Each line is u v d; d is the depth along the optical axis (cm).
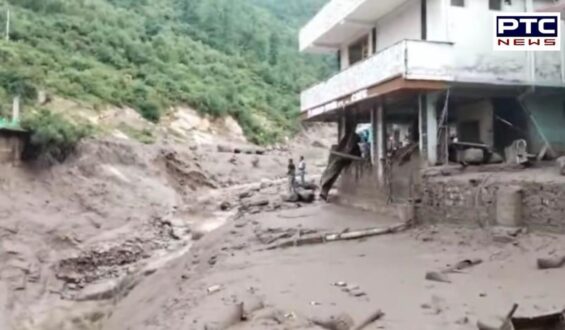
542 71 1789
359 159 2270
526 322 775
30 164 2862
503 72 1742
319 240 1650
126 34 5353
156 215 2842
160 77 4828
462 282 1074
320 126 5934
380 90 1769
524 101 1923
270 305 1024
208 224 2677
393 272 1207
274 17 9488
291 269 1322
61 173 2925
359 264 1317
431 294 1007
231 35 7231
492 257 1227
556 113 1944
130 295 1909
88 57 4628
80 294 2117
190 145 4044
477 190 1463
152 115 4200
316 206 2442
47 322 1894
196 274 1553
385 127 2070
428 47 1656
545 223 1270
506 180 1393
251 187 3406
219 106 4756
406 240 1547
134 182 3119
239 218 2377
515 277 1075
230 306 1007
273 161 4238
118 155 3262
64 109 3559
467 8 1725
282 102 6031
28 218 2516
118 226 2689
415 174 1800
